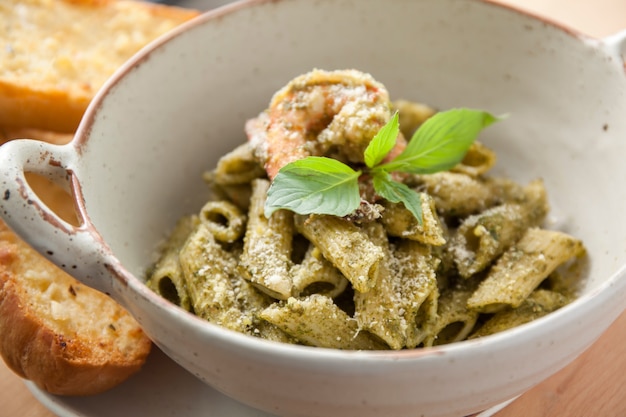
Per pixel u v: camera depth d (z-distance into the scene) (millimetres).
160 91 407
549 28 414
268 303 356
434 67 442
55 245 312
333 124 367
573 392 367
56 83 438
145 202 408
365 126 360
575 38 408
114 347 368
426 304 354
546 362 312
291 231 368
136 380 374
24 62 450
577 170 415
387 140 351
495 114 439
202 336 301
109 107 380
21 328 361
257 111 441
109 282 316
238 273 362
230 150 439
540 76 424
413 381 295
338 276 353
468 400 312
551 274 387
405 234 357
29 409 369
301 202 339
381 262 351
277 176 341
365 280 335
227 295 354
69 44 468
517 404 364
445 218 394
